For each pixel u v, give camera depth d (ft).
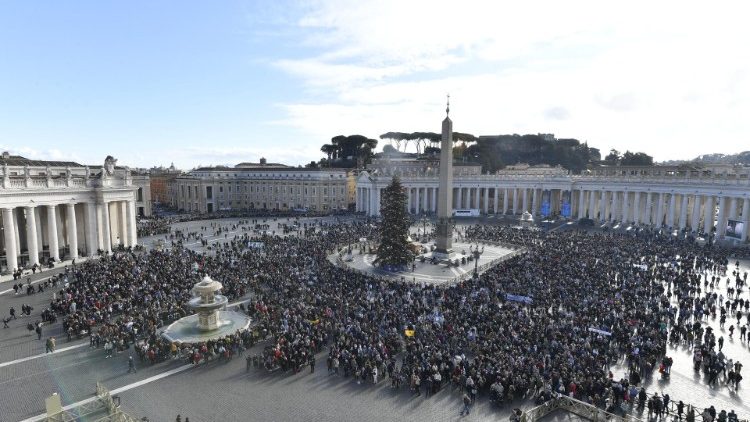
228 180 431.43
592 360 77.82
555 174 361.51
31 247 161.48
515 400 72.74
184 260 157.89
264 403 72.59
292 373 83.71
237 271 143.95
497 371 74.90
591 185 307.17
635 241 200.13
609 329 93.35
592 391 70.38
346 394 75.72
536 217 329.52
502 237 228.02
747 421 62.69
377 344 86.22
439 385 76.84
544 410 67.10
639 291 118.01
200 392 76.33
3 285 138.62
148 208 381.60
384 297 115.14
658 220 262.88
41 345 93.71
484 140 520.42
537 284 124.88
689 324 98.84
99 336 94.53
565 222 298.76
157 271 139.44
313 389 77.51
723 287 133.59
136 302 112.47
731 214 221.66
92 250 183.32
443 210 189.16
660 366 80.33
